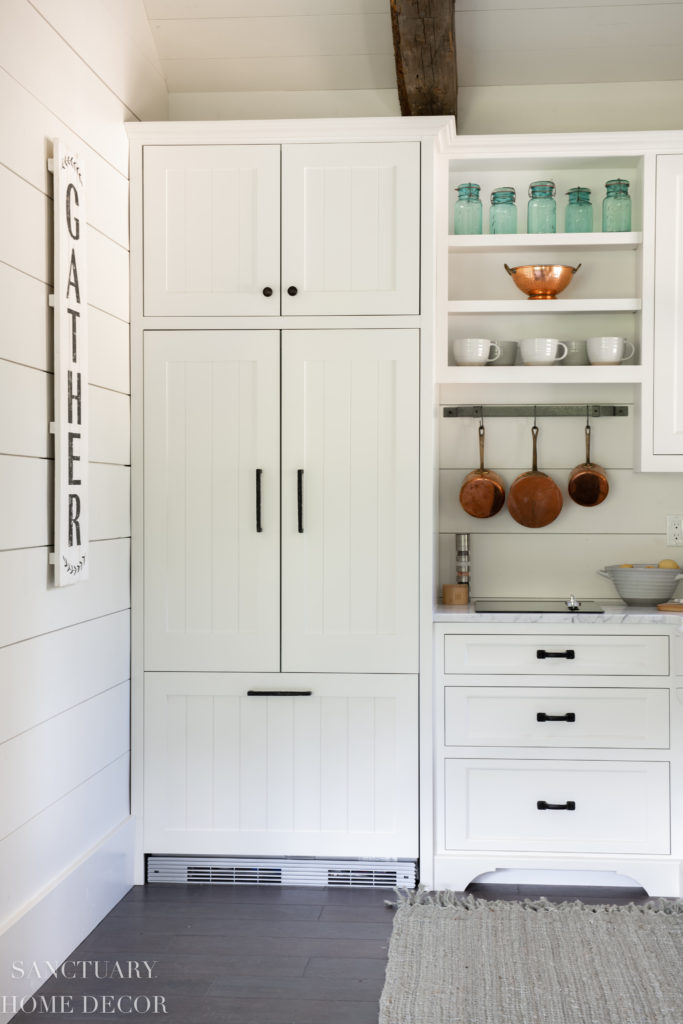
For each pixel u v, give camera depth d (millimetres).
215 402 3074
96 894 2752
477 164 3398
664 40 3326
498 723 3039
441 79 3107
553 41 3346
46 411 2441
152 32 3344
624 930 2674
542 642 3029
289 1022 2211
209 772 3078
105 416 2879
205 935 2684
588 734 3025
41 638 2420
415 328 3021
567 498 3537
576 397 3531
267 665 3062
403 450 3025
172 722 3088
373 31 3332
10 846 2248
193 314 3070
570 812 3021
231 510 3072
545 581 3539
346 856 3043
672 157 3246
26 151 2326
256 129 3033
